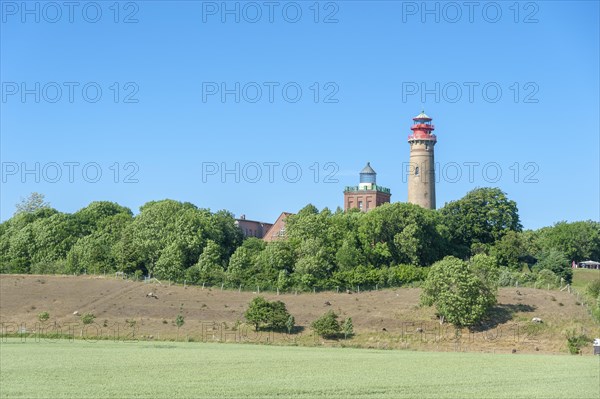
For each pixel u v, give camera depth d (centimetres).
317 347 13850
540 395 7956
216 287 18262
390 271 18062
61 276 19588
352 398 7756
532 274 17688
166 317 15988
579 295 15862
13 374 9181
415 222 19650
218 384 8500
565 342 13550
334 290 17800
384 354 12031
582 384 8688
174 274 18938
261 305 15188
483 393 8069
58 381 8662
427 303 15138
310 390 8144
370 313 15700
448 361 10912
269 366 10106
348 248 18662
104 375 9138
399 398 7769
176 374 9269
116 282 18575
